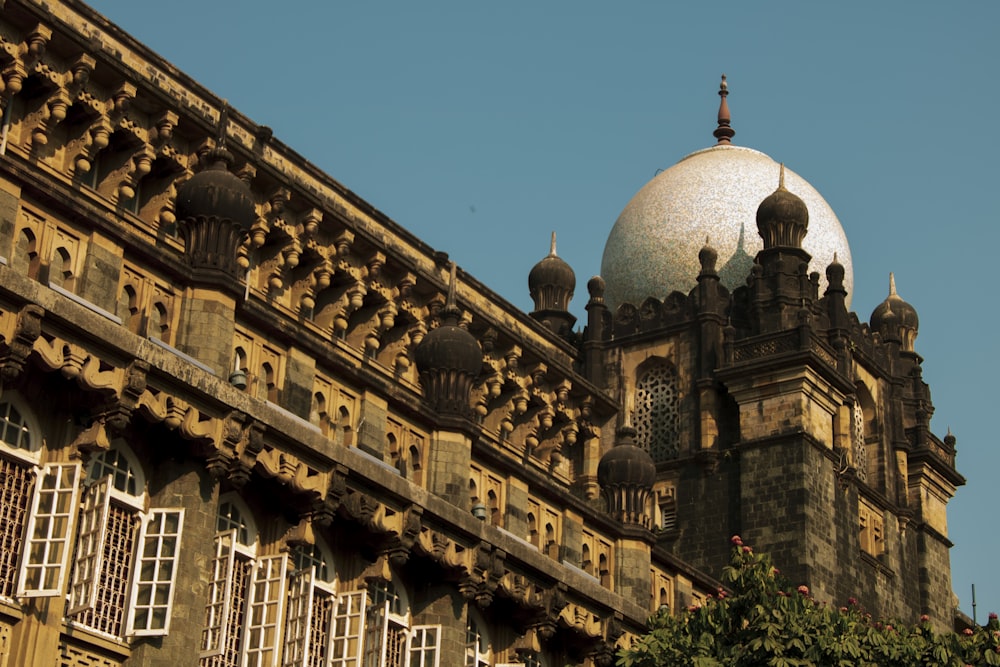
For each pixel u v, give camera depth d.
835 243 58.81
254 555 30.08
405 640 33.03
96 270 28.17
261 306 35.53
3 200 26.92
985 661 34.91
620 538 42.47
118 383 26.47
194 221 30.38
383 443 34.75
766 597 34.34
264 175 35.66
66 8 32.91
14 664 24.61
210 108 35.84
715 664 33.12
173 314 29.47
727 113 62.47
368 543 32.06
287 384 32.41
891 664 34.06
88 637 25.92
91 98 32.25
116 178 33.06
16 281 25.09
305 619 29.30
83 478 26.47
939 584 56.22
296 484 29.77
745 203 57.47
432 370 37.12
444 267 42.22
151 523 27.19
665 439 52.97
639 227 58.19
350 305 37.84
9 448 25.62
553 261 55.28
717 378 51.56
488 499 38.47
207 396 27.92
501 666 35.56
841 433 52.00
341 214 37.44
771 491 49.41
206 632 27.83
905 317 59.66
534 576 36.28
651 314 54.91
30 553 25.16
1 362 25.00
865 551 52.28
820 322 53.22
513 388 43.31
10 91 30.84
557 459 45.00
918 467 56.84
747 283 54.00
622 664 34.50
